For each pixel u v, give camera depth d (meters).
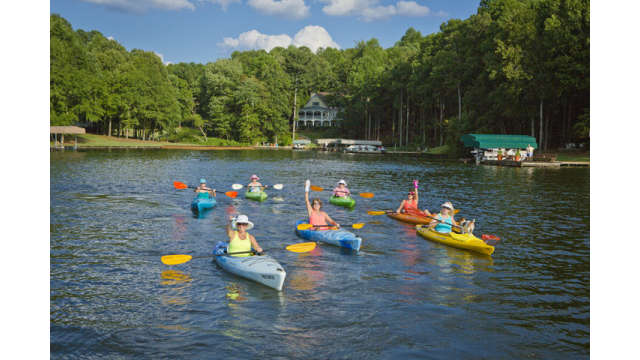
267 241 12.12
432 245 11.87
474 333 6.77
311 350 6.17
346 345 6.33
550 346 6.39
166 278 8.94
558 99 53.09
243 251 9.70
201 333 6.61
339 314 7.35
